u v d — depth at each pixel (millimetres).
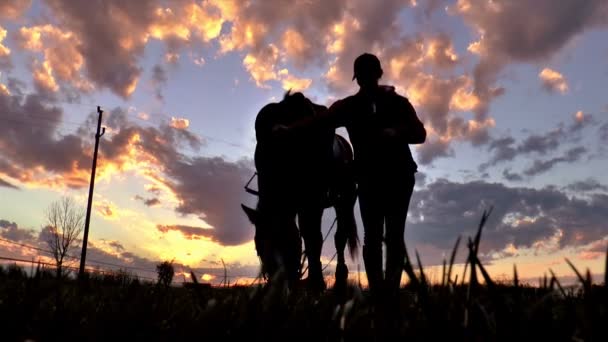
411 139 4012
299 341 1476
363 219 4152
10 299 1706
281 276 1506
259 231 4316
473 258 1140
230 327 1438
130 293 2074
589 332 1083
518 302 1199
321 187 4809
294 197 4562
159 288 2115
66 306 1839
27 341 1470
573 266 1125
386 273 1662
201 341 1382
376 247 4043
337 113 4223
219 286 2297
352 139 4270
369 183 4066
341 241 5434
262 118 4953
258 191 4742
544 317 1136
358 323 1525
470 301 1158
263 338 1372
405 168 4039
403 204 4062
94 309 1990
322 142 4922
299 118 4844
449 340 1140
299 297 2279
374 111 4109
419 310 1527
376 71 4148
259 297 1433
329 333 1514
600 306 1100
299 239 4391
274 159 4645
